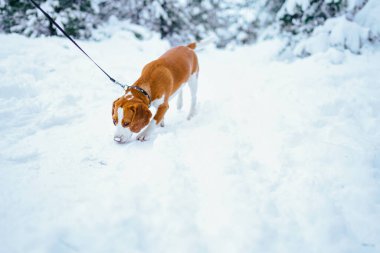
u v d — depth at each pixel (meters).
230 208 2.22
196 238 1.94
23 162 2.71
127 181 2.50
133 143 3.23
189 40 10.06
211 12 10.01
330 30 7.18
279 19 7.93
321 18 7.70
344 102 4.36
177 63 3.67
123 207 2.13
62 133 3.35
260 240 1.96
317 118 3.94
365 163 2.94
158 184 2.41
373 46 7.08
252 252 1.88
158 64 3.47
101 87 4.88
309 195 2.47
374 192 2.56
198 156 2.94
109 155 2.96
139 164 2.79
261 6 8.76
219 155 2.93
